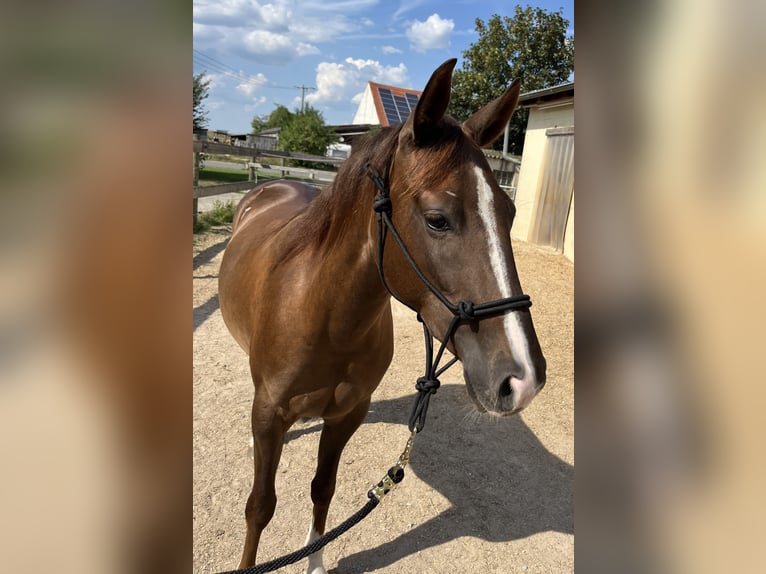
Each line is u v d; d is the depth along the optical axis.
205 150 7.86
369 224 1.49
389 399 3.65
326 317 1.61
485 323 1.22
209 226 8.15
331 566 2.20
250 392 3.46
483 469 2.94
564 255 8.52
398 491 2.69
